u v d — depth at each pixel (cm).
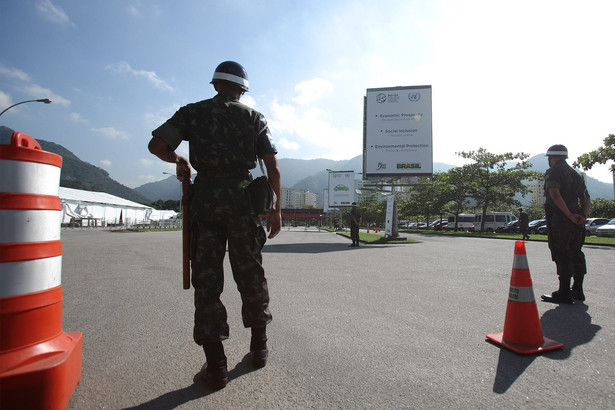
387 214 1916
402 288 517
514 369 238
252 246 237
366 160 1925
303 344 288
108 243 1505
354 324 340
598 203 3219
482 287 521
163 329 328
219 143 231
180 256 950
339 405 194
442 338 300
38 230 182
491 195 3469
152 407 192
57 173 200
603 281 552
